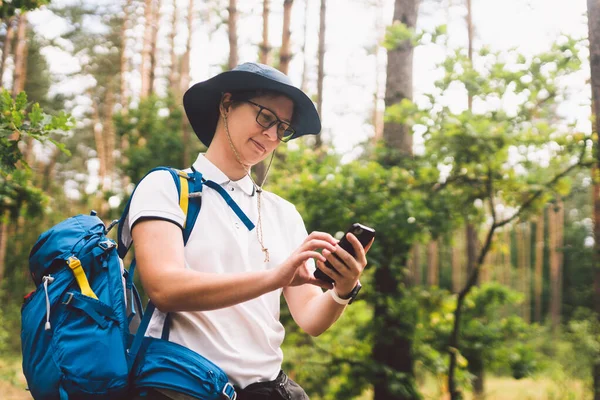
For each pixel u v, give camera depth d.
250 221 1.77
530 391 13.23
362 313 9.37
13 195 6.06
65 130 3.84
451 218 8.41
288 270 1.53
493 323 9.07
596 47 6.00
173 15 22.39
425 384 12.41
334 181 8.48
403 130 9.38
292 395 1.76
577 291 27.83
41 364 1.49
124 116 16.61
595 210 7.31
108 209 16.20
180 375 1.54
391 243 8.67
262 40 13.23
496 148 7.69
